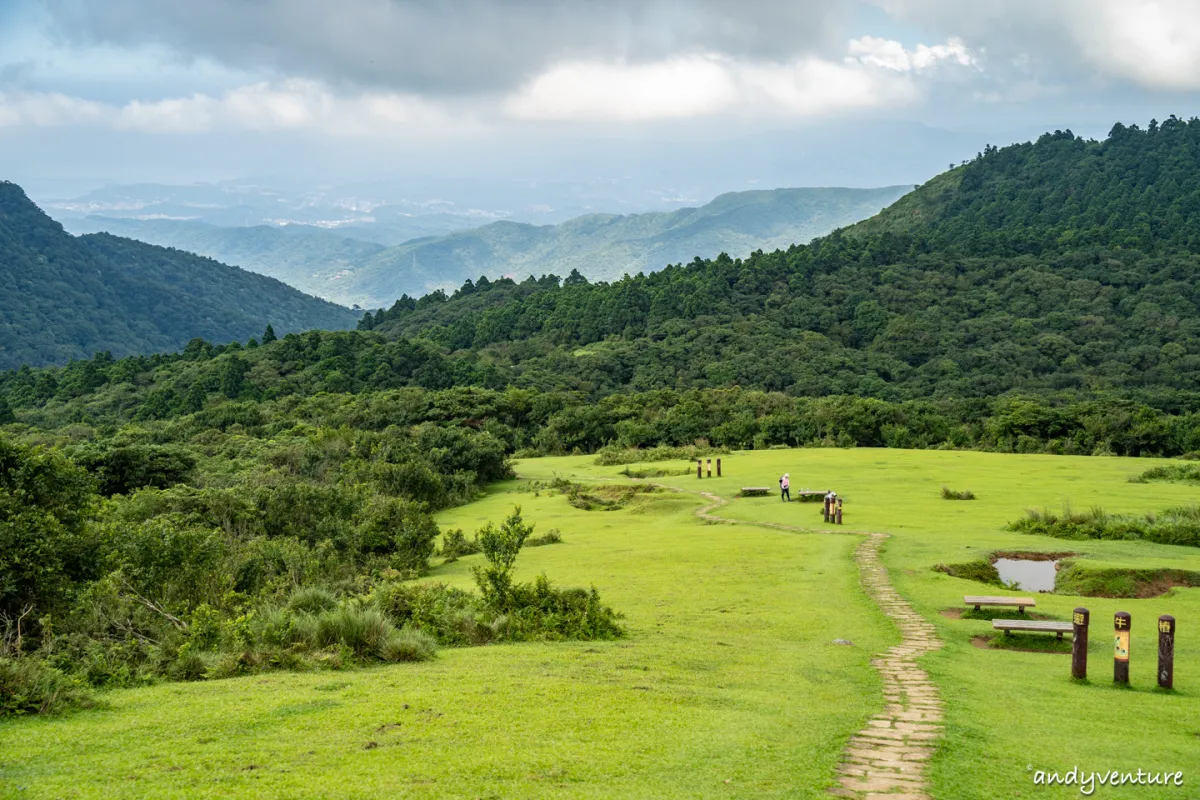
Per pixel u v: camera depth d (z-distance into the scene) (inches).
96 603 756.6
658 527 1636.3
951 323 6653.5
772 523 1549.0
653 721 439.5
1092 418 3228.3
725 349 6269.7
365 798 319.3
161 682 549.3
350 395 4741.6
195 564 963.3
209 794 321.1
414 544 1491.1
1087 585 1000.2
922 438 3452.3
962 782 365.4
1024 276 7342.5
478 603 805.9
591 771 357.7
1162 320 6230.3
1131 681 581.0
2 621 722.8
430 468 2440.9
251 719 428.5
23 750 376.5
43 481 871.1
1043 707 506.0
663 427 3754.9
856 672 600.7
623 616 818.2
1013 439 3326.8
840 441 3395.7
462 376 5738.2
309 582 1164.5
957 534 1332.4
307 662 582.9
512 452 3900.1
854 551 1200.2
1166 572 1011.9
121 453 2134.6
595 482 2469.2
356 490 1895.9
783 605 887.1
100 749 379.9
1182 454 3097.9
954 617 831.7
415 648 621.6
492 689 502.9
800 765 378.9
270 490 1692.9
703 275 7859.3
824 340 6540.4
